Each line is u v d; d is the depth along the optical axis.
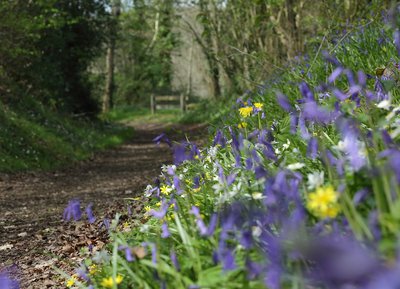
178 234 2.92
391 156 2.01
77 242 5.60
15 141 13.74
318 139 2.69
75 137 18.22
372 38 6.43
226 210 2.45
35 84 20.52
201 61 28.81
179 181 3.52
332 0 10.31
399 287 1.01
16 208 8.55
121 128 26.34
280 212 2.08
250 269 1.92
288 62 10.22
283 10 14.21
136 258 2.56
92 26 23.72
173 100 46.91
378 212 1.70
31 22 17.67
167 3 25.72
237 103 7.42
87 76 24.59
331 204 1.81
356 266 1.03
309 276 1.74
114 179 11.66
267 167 2.78
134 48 48.09
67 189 10.54
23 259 5.37
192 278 2.33
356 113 2.98
